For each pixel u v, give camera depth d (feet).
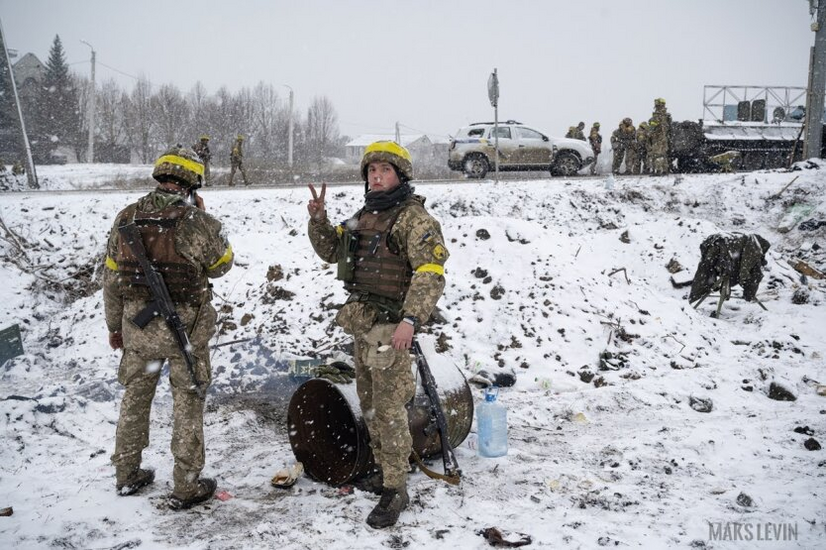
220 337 27.58
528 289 27.25
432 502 13.42
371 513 12.58
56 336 30.83
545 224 48.67
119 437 13.61
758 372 23.75
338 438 16.19
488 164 68.23
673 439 17.44
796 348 26.73
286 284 29.48
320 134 297.12
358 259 13.11
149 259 13.07
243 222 46.50
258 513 13.12
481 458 16.08
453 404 15.75
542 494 13.92
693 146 66.49
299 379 22.66
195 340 13.32
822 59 59.36
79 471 15.07
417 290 12.04
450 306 27.17
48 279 38.55
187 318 13.26
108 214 45.47
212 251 13.44
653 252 38.86
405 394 12.93
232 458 16.28
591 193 52.39
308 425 15.47
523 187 52.70
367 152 13.17
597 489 14.05
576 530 12.28
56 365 27.17
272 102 284.41
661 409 20.48
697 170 67.92
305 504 13.53
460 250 29.71
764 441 17.22
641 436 17.85
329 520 12.64
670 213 51.26
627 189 53.11
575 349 24.85
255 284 30.63
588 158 69.72
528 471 15.17
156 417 19.56
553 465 15.65
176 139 258.16
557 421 19.66
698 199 52.08
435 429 14.90
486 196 50.49
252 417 19.52
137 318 13.04
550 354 24.53
